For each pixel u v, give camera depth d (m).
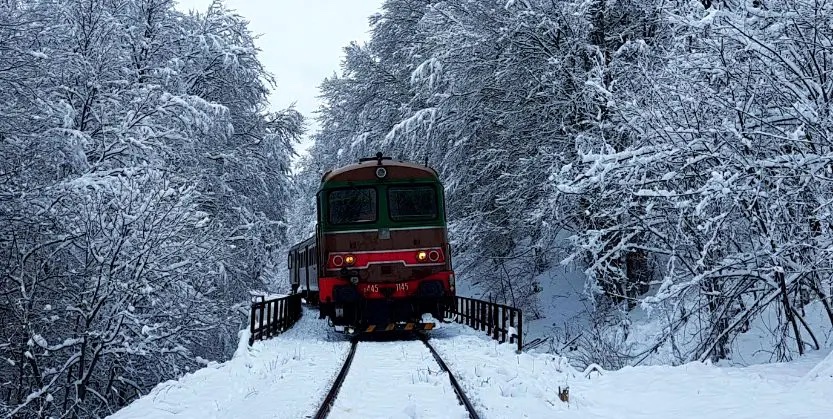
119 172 15.76
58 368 14.02
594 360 13.38
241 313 19.38
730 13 9.28
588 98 17.48
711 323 11.14
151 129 17.89
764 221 9.91
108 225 14.01
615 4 19.56
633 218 12.56
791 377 8.48
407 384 8.66
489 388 8.20
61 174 16.80
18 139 15.31
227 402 8.42
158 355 14.56
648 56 13.80
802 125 9.11
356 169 14.92
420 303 14.79
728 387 8.13
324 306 14.95
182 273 14.95
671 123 10.66
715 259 11.10
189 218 15.05
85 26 19.59
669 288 10.61
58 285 14.99
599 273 16.62
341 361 10.96
